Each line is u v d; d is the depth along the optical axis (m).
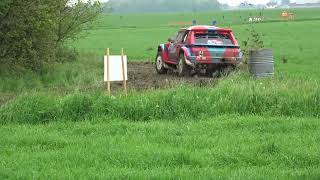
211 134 13.91
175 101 16.69
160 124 15.07
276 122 15.23
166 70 31.72
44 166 10.91
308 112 16.77
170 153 11.58
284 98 17.14
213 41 28.98
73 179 9.98
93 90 20.70
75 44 62.88
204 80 24.95
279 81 19.95
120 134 14.11
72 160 11.36
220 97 17.17
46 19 27.17
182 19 162.62
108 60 18.38
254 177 10.05
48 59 29.48
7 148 12.53
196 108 16.62
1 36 26.67
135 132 14.22
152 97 16.94
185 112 16.45
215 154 11.63
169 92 17.34
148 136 13.66
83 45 62.06
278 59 40.41
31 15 26.47
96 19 38.38
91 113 16.30
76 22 35.88
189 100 16.75
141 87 23.44
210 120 15.73
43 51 28.83
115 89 22.55
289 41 62.16
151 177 10.02
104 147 12.45
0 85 23.91
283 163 11.17
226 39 29.44
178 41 30.19
